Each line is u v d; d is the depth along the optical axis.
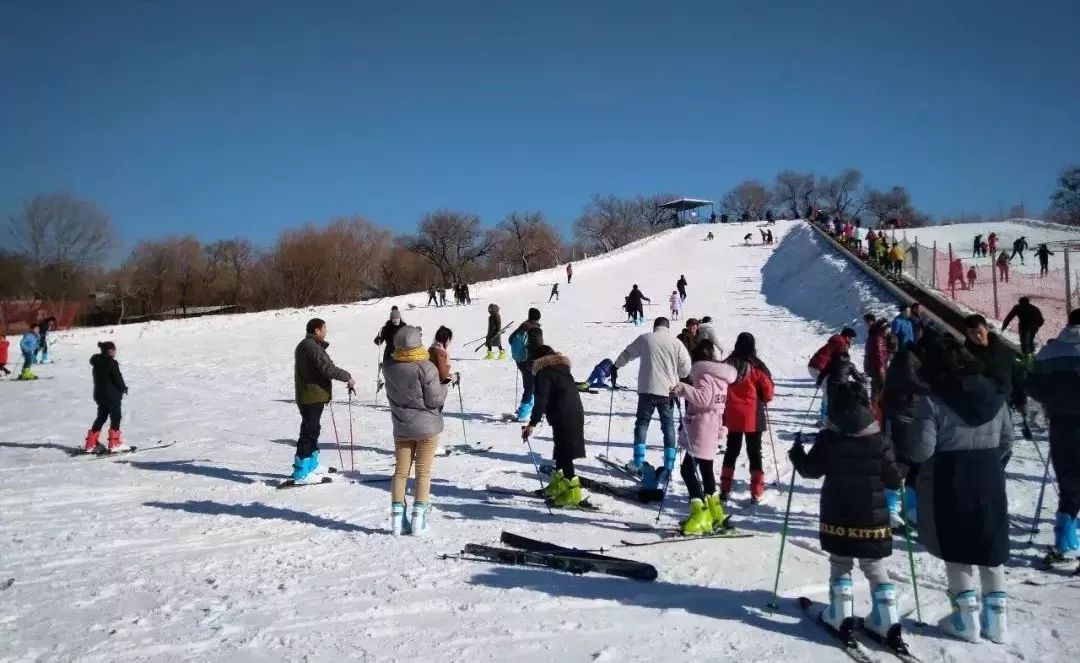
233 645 4.33
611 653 4.17
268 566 5.79
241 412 15.50
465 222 103.75
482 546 6.00
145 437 12.48
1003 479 4.46
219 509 7.71
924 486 4.60
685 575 5.48
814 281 33.31
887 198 138.00
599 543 6.32
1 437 12.66
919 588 5.20
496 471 9.35
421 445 6.73
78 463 10.34
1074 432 5.63
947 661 4.12
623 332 27.19
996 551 4.32
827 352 9.12
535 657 4.13
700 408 6.82
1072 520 5.68
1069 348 5.69
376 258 90.19
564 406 7.68
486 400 15.97
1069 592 5.11
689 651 4.21
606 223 135.12
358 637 4.42
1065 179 82.50
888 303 23.06
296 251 78.69
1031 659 4.13
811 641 4.37
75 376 22.77
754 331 24.81
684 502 7.89
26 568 5.82
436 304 43.81
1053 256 39.31
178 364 25.47
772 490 8.20
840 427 4.41
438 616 4.75
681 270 51.00
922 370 4.68
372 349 27.47
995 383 4.55
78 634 4.52
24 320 49.56
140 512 7.62
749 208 142.88
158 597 5.15
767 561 5.79
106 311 67.56
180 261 72.88
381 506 7.77
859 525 4.29
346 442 11.90
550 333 28.16
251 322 39.38
